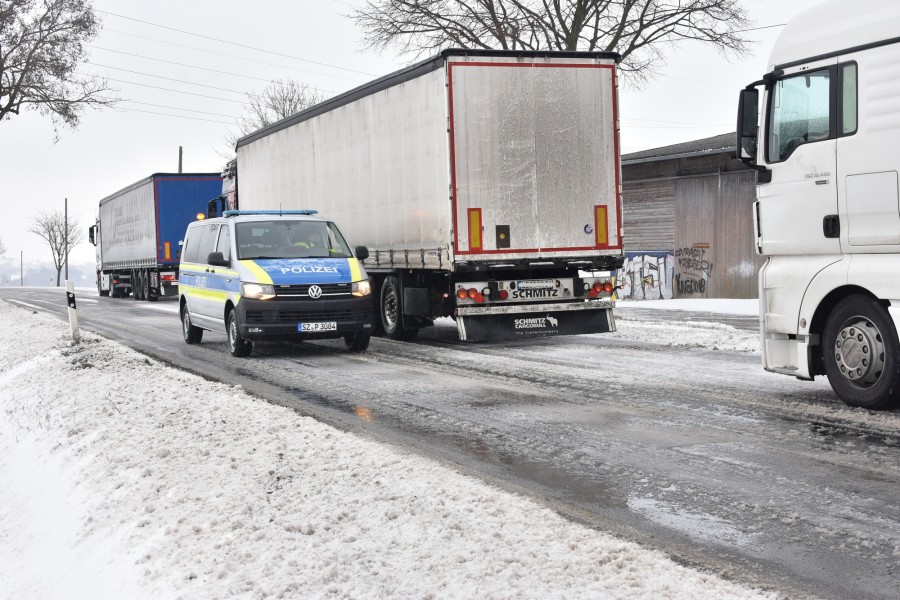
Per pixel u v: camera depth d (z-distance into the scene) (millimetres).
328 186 17781
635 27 30391
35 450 8109
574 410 8836
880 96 7973
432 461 6383
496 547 4480
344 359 13594
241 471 6066
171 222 34844
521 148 13734
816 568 4402
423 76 14055
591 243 14055
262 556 4484
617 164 14148
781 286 8984
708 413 8461
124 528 5320
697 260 28656
